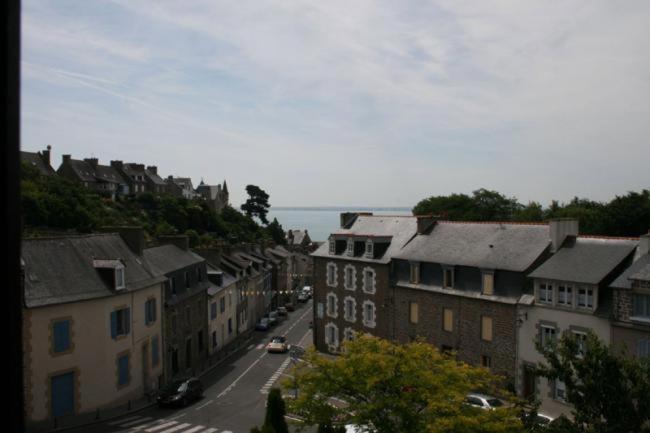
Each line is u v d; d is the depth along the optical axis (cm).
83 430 2247
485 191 6975
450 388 1480
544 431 1306
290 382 1595
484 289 2920
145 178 9769
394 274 3562
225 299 4631
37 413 2261
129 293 2780
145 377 2970
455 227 3438
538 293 2617
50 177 6650
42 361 2289
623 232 4700
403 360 1531
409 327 3397
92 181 8244
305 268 9775
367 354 1551
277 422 1875
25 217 4944
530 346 2638
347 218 4497
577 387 1259
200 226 8212
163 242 4031
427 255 3331
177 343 3453
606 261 2448
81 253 2667
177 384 2822
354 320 3866
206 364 3822
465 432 1334
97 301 2538
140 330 2905
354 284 3872
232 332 4853
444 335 3145
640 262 2269
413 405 1488
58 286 2397
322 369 1587
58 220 5219
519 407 1493
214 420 2488
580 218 5291
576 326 2441
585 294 2427
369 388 1466
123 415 2523
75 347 2425
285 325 5891
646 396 1151
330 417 1538
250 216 11888
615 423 1162
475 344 2942
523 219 6369
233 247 5769
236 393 3031
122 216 6569
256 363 3906
